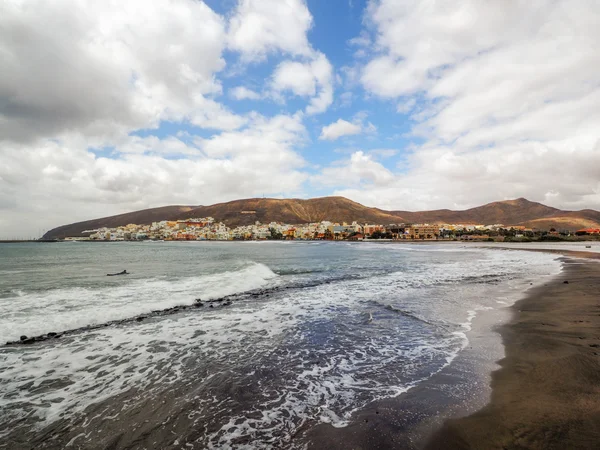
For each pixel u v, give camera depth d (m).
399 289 16.73
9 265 33.03
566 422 4.27
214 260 40.47
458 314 11.03
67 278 21.16
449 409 4.83
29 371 6.62
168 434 4.41
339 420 4.68
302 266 31.33
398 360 7.03
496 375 5.96
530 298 13.24
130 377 6.34
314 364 6.95
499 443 3.94
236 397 5.48
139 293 15.09
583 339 7.62
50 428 4.60
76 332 9.32
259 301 13.84
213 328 9.77
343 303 13.35
